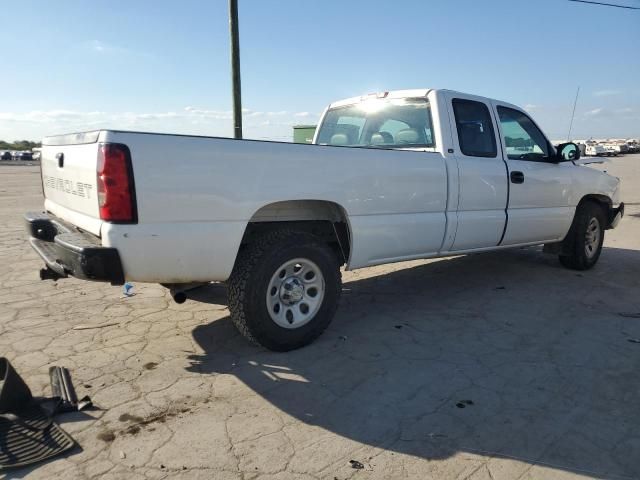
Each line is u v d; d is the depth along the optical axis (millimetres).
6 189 21391
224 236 3424
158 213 3174
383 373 3592
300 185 3746
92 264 3027
